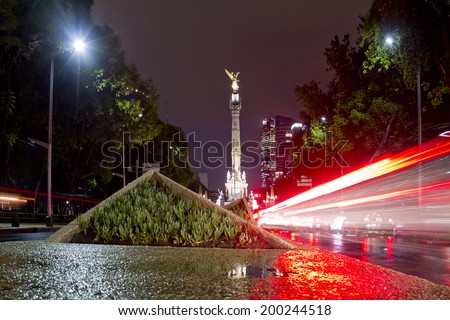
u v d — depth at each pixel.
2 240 17.11
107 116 41.22
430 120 36.50
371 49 24.77
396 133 38.72
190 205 11.28
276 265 7.55
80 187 53.88
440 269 10.34
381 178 43.03
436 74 28.38
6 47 26.80
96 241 10.75
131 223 10.81
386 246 18.02
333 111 50.72
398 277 6.96
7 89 30.23
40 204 49.03
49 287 5.37
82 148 41.94
